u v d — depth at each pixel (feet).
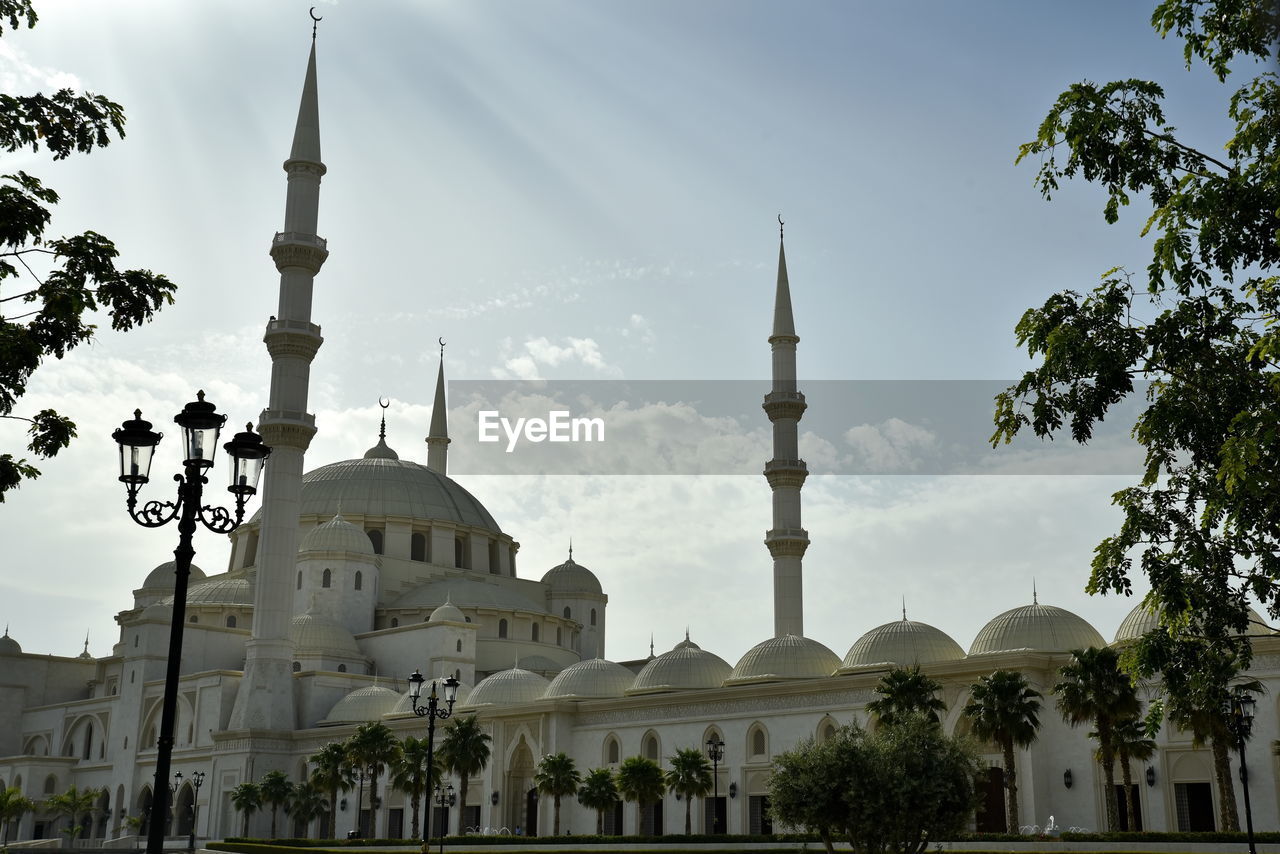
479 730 334.85
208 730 433.48
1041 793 261.44
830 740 201.05
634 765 294.87
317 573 477.36
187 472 92.94
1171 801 246.68
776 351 411.95
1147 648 108.88
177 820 442.50
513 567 558.15
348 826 401.49
